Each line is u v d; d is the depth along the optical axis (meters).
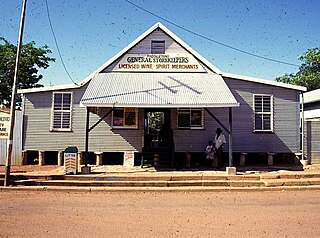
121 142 19.41
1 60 32.19
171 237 7.58
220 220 9.05
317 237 7.60
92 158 20.08
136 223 8.73
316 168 17.86
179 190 13.48
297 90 19.95
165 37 19.97
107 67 19.77
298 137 19.83
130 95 16.72
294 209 10.40
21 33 14.67
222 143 17.83
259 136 19.62
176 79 18.94
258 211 10.12
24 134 19.39
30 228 8.23
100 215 9.57
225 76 19.66
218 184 14.31
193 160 20.05
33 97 19.56
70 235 7.68
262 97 19.86
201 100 16.30
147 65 19.80
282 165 19.36
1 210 10.16
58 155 19.36
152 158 19.06
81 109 19.56
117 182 14.19
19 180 14.54
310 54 51.03
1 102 34.28
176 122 19.44
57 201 11.53
